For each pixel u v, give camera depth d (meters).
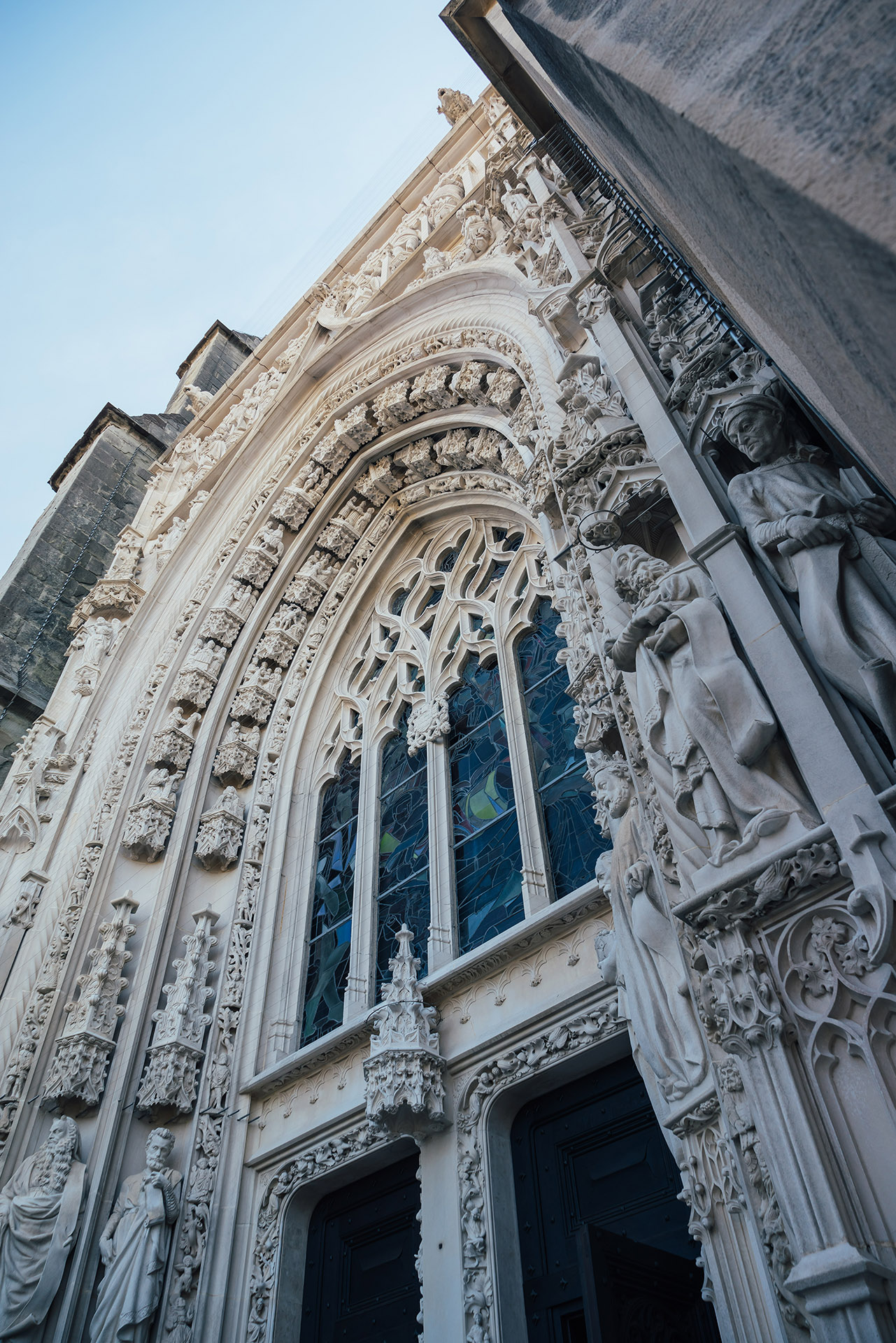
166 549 17.23
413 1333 7.53
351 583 15.05
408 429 14.61
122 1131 9.79
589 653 7.13
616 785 6.35
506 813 10.06
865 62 2.17
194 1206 9.23
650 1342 4.53
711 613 4.70
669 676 4.87
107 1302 8.39
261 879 12.22
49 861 13.08
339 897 11.73
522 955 8.30
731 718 4.32
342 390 15.48
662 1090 5.00
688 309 6.53
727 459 5.46
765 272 2.68
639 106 2.88
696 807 4.41
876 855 3.46
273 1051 10.45
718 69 2.50
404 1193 8.54
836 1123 3.39
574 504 6.62
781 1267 3.57
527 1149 7.55
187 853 12.52
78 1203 9.16
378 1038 8.33
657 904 5.43
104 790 13.45
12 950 11.99
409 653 13.18
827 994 3.62
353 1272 8.45
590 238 8.75
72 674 16.20
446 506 14.39
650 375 6.36
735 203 2.57
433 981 8.70
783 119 2.27
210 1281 8.72
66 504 23.78
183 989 10.73
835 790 3.70
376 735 12.89
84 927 11.76
